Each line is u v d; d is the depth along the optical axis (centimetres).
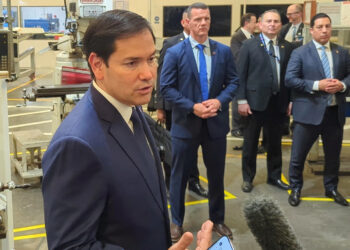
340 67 348
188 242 101
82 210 95
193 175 399
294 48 380
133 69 96
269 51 367
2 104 194
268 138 405
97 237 104
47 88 257
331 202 380
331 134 366
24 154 414
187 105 277
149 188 108
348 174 450
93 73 102
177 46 286
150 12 800
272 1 805
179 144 290
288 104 383
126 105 107
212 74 285
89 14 302
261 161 488
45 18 1115
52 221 96
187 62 282
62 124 102
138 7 800
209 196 312
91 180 96
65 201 94
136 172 104
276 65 369
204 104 277
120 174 100
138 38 95
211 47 288
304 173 455
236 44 529
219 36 835
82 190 95
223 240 98
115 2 343
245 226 335
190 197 392
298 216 352
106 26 95
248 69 372
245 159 401
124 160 102
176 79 286
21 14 1105
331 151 373
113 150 101
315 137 364
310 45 351
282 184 407
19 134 443
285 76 354
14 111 731
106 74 98
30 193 399
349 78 346
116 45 94
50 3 1101
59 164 95
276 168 411
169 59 283
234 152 524
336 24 438
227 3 816
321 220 346
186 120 286
